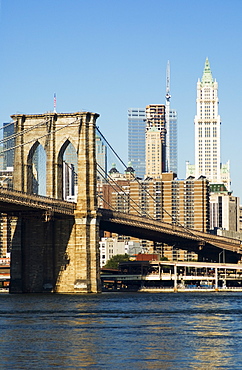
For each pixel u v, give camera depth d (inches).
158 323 6294.3
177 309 7716.5
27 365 4441.4
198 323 6304.1
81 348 4955.7
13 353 4790.8
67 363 4493.1
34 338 5354.3
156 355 4736.7
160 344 5118.1
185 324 6225.4
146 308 7829.7
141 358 4643.2
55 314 7096.5
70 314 7096.5
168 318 6707.7
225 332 5708.7
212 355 4741.6
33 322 6358.3
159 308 7834.6
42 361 4549.7
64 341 5221.5
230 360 4598.9
